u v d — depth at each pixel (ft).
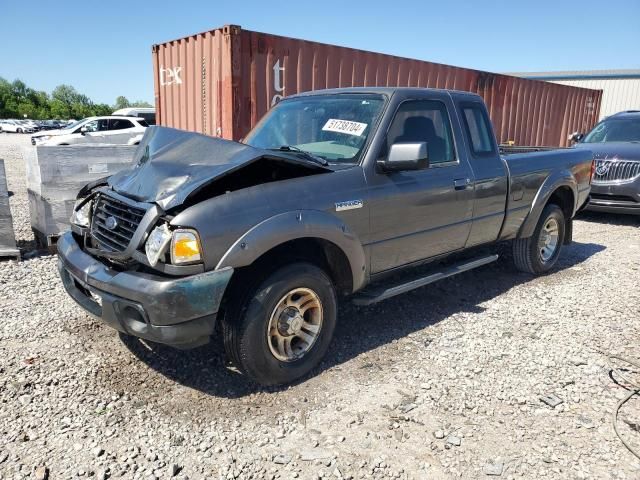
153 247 9.75
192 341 9.94
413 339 13.70
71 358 12.16
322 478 8.53
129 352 12.55
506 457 9.11
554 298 17.10
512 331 14.34
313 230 10.96
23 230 25.66
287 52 27.48
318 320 11.64
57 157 20.43
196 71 28.32
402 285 13.61
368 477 8.58
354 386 11.34
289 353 11.29
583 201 20.76
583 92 52.90
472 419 10.20
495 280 18.94
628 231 28.43
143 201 10.40
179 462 8.82
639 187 28.22
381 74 32.50
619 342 13.76
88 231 12.08
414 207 13.42
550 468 8.86
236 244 9.96
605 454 9.23
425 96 14.34
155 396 10.76
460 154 15.08
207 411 10.28
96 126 66.54
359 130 13.05
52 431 9.52
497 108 42.37
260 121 15.92
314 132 13.88
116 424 9.77
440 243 14.67
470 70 38.96
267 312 10.54
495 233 16.72
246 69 26.18
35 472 8.41
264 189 10.69
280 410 10.39
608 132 32.99
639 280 19.24
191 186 9.86
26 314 14.57
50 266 19.12
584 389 11.35
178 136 11.92
